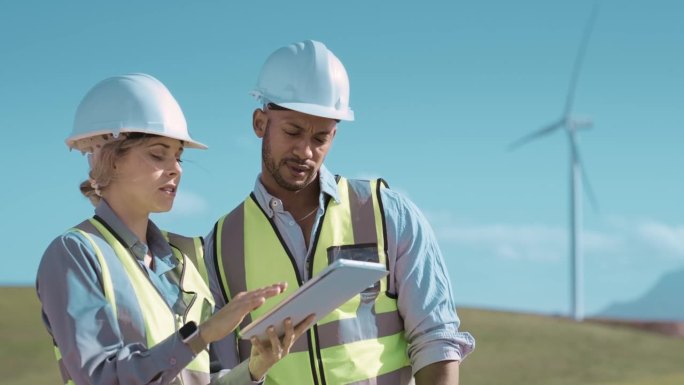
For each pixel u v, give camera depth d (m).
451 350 3.86
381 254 3.97
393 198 4.07
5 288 37.00
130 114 3.14
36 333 30.28
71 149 3.26
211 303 3.45
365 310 3.92
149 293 3.14
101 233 3.14
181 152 3.26
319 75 3.87
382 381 3.90
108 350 2.96
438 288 3.96
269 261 4.01
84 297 2.99
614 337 37.47
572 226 45.25
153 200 3.18
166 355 2.88
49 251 3.07
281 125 3.84
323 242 3.97
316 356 3.86
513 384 29.70
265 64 3.97
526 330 37.44
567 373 31.45
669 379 25.67
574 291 45.00
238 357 3.90
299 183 3.88
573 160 43.88
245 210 4.11
